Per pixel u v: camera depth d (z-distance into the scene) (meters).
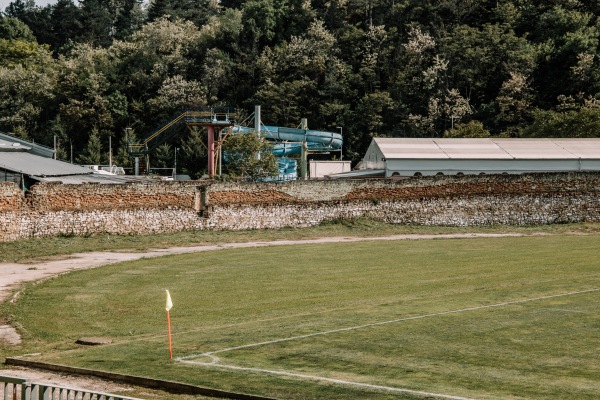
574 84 138.38
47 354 23.05
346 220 68.94
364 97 147.00
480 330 24.11
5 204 54.69
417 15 166.12
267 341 23.58
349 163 107.19
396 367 20.17
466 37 150.00
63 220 57.62
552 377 18.98
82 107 150.38
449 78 149.75
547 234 65.00
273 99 146.75
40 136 150.38
